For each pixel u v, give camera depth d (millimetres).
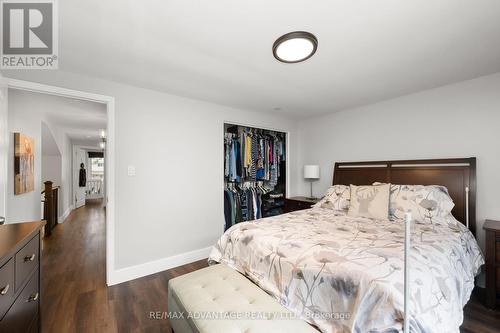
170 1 1252
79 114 3791
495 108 2201
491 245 1869
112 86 2344
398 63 1993
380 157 3082
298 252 1457
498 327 1647
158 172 2635
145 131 2549
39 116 3434
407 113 2822
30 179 3078
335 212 2670
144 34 1561
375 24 1454
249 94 2777
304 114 3756
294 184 4199
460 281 1381
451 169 2426
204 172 3018
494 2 1255
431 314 1016
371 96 2863
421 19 1405
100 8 1302
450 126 2480
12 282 1021
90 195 9609
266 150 4004
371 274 1121
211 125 3094
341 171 3461
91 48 1729
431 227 1980
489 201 2229
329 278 1223
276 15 1370
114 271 2332
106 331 1633
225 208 3439
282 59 1784
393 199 2395
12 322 1021
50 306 1928
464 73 2199
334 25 1463
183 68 2074
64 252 3258
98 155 9828
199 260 2936
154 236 2604
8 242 1055
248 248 1742
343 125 3529
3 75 1859
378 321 1011
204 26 1479
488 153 2242
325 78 2316
